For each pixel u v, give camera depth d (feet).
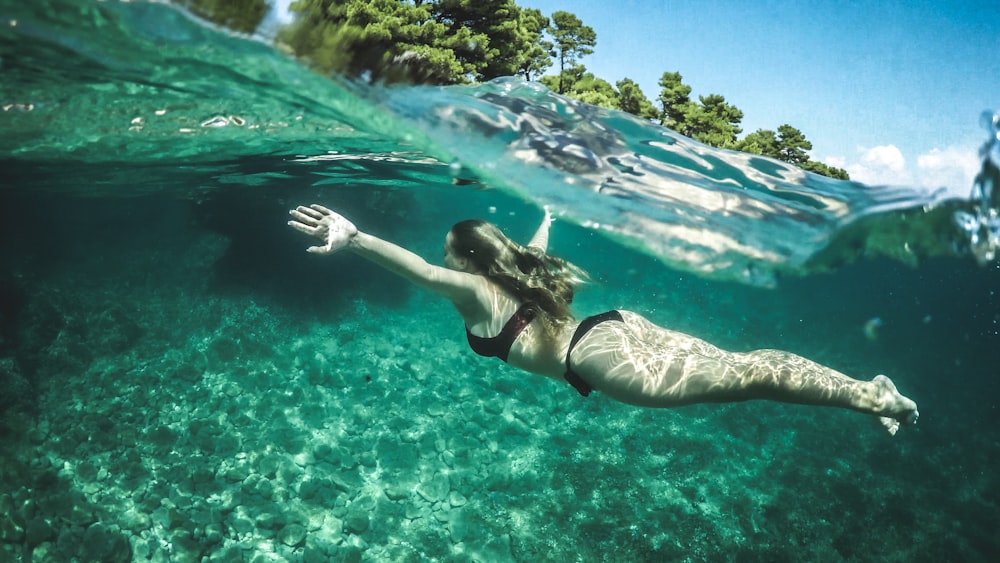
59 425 13.32
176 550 9.93
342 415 14.42
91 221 24.56
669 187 9.77
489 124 8.80
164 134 12.09
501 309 6.21
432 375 16.89
